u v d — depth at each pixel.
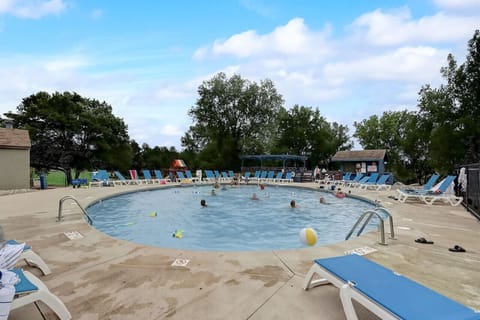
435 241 4.92
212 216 9.72
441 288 3.08
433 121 24.28
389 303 2.04
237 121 37.84
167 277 3.33
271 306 2.69
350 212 10.47
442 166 22.55
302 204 12.20
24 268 3.58
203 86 37.03
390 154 37.28
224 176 24.88
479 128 19.98
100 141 25.86
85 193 12.49
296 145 44.66
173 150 42.34
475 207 7.75
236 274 3.43
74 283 3.16
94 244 4.62
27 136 16.55
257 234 7.48
